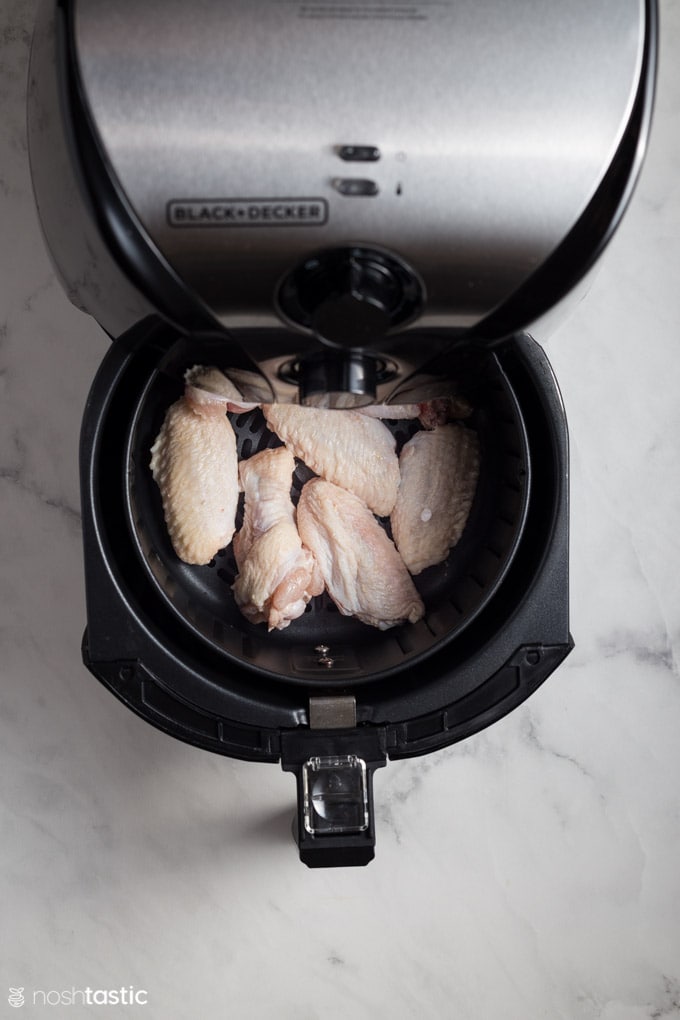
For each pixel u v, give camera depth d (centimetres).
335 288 41
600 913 69
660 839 69
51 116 42
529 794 69
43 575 66
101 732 67
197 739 52
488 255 41
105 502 53
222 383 48
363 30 41
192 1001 68
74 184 41
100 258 42
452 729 53
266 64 40
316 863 53
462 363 48
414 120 41
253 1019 69
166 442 55
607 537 67
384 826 68
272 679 52
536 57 41
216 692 52
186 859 68
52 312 65
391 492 57
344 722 53
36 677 66
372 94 41
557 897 69
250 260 41
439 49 41
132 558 54
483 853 69
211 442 55
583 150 41
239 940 68
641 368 67
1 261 65
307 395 45
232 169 40
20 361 65
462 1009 69
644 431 67
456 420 58
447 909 69
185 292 42
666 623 68
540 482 54
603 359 67
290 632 59
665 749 68
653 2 42
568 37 41
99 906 68
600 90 41
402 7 41
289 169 40
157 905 68
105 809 67
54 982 68
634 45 42
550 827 69
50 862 67
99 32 40
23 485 65
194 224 40
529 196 41
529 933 69
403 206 41
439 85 41
